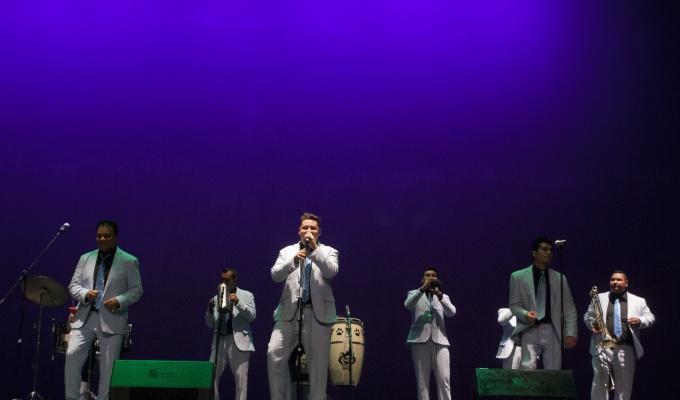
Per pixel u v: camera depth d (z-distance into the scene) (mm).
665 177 8633
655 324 8344
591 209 8602
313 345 5457
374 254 8508
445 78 8852
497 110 8797
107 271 6168
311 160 8641
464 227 8570
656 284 8422
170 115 8609
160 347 8203
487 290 8461
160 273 8328
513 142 8734
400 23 8945
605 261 8492
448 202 8617
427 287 7207
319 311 5496
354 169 8648
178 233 8414
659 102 8789
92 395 6664
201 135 8602
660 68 8852
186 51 8742
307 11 8906
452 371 8312
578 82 8852
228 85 8719
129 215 8383
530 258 8500
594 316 6773
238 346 7207
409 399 8258
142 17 8766
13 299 8102
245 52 8789
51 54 8602
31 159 8375
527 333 6477
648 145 8711
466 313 8422
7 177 8312
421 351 7238
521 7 9008
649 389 8211
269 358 5512
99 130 8508
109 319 5996
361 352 7195
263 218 8508
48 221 8281
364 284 8453
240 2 8875
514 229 8570
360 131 8719
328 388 8211
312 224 5527
